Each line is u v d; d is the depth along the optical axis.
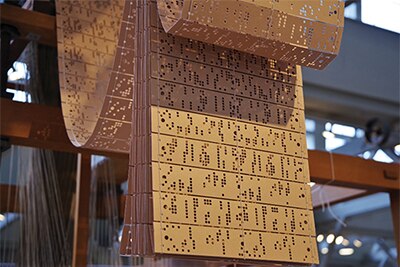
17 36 4.41
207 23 2.34
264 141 2.63
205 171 2.40
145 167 2.31
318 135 7.27
